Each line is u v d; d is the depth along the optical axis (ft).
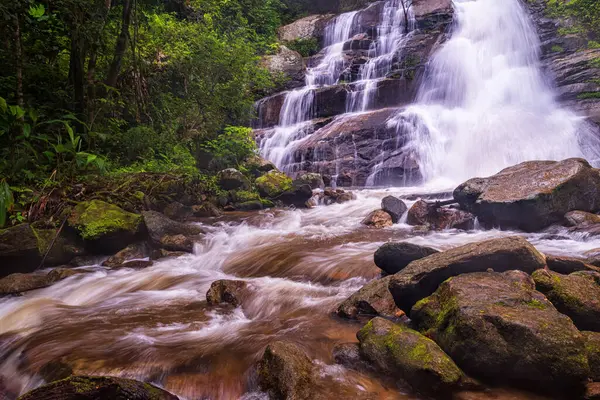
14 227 19.79
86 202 23.13
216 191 33.73
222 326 13.41
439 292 11.50
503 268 11.96
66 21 30.83
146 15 43.96
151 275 19.20
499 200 23.17
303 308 14.51
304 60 73.56
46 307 15.75
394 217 27.55
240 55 44.70
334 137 46.93
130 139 33.14
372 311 13.35
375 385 9.78
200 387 10.14
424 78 54.49
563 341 8.74
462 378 9.08
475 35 61.87
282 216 30.42
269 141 51.72
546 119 43.27
